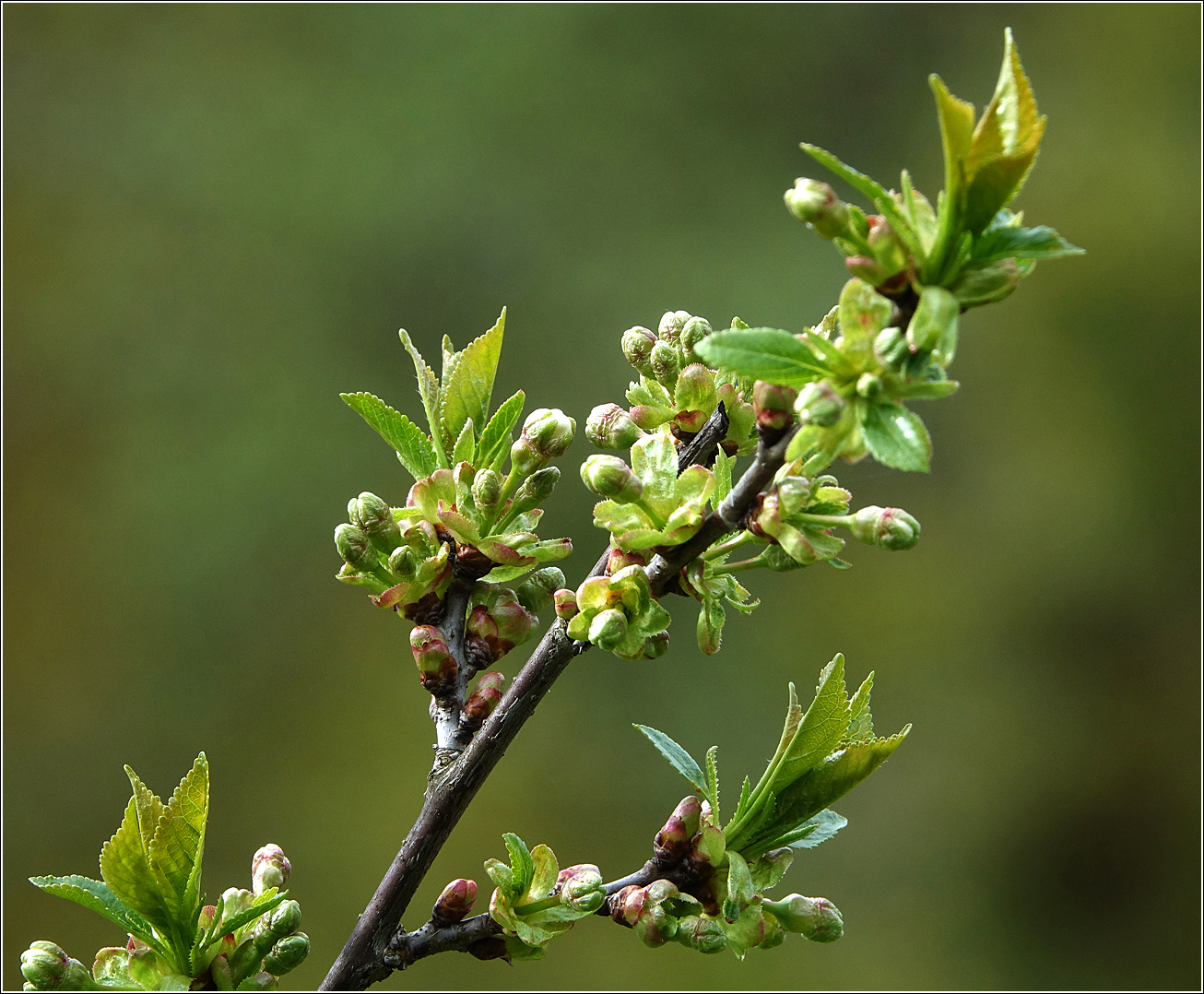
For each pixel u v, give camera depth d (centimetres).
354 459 1107
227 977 176
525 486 206
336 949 893
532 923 187
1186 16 1307
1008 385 1209
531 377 1159
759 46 1305
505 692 206
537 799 941
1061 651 1123
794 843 192
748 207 1246
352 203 1201
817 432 152
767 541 178
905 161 1295
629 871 923
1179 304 1205
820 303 1181
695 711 998
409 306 1180
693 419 210
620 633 177
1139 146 1278
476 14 1288
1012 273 150
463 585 212
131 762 990
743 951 181
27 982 171
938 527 1142
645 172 1245
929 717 1068
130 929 175
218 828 953
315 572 1057
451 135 1231
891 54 1332
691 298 1184
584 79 1270
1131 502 1161
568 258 1205
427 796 197
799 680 1030
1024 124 143
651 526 182
